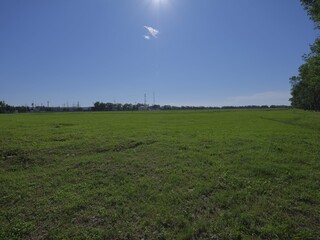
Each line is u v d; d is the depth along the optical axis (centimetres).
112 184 923
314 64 3078
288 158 1276
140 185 906
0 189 889
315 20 2706
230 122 3525
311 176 1022
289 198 810
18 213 730
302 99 9731
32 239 617
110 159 1230
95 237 615
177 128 2545
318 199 806
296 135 2089
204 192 843
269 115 5859
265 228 636
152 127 2623
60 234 626
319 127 3180
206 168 1094
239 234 614
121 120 3884
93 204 772
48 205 769
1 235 625
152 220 679
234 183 921
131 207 749
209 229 637
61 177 997
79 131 2175
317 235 620
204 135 1995
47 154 1327
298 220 682
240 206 750
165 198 801
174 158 1250
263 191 855
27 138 1733
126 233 629
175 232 631
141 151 1398
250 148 1492
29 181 962
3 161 1223
